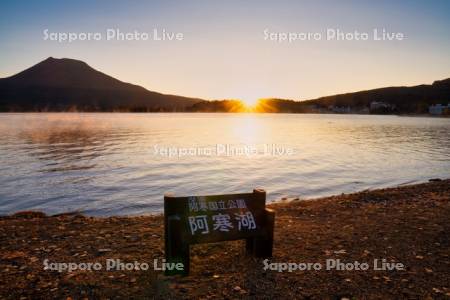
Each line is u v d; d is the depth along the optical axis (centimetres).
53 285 482
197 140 5491
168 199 502
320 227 802
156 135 6631
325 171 2491
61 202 1527
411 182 2083
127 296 448
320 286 480
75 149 4003
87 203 1509
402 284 488
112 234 755
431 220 847
